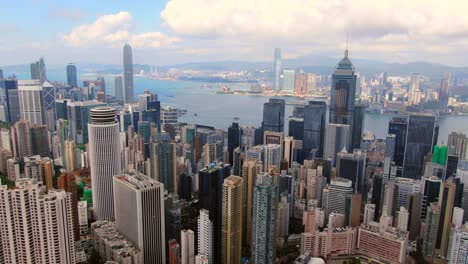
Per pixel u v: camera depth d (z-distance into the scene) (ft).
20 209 541.75
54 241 562.66
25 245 551.59
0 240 552.82
